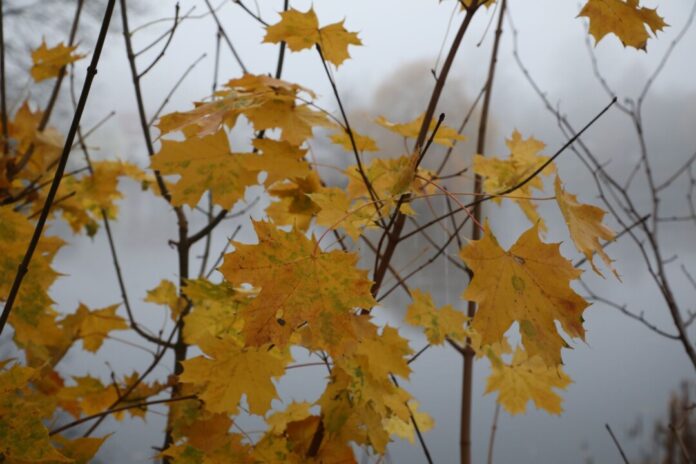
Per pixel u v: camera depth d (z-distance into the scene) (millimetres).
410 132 1195
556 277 932
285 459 1113
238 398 1043
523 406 1264
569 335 923
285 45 1211
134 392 1363
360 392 1068
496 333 928
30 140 1439
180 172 1122
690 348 1314
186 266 1425
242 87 1153
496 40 1377
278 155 1120
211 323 1188
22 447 936
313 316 939
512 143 1258
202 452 1116
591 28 1096
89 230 1582
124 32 1359
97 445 1063
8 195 1374
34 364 1216
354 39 1108
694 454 1558
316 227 1209
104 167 1562
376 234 1299
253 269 941
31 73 1438
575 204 1009
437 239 1364
